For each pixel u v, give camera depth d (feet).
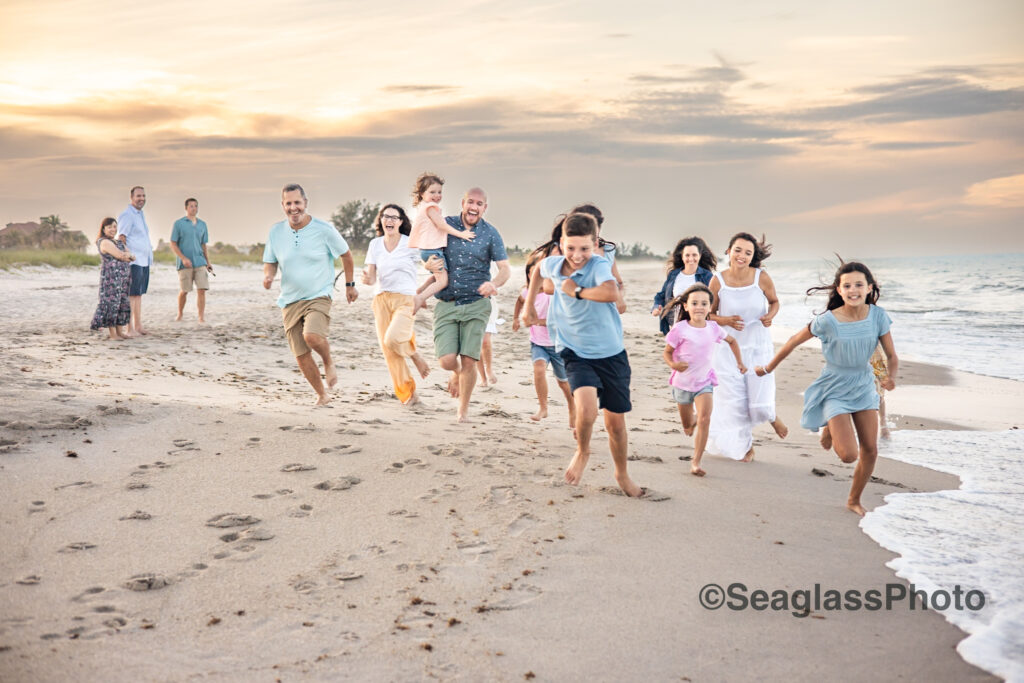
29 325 42.04
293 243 24.70
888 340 17.31
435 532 14.30
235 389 27.71
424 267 23.94
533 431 23.70
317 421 21.62
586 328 16.53
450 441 20.72
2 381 22.93
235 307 56.70
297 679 9.67
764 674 10.28
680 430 26.30
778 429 23.13
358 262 148.15
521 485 17.08
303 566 12.71
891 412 32.55
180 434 19.12
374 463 17.88
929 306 98.22
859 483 17.24
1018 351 55.21
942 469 22.00
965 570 13.89
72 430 18.60
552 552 13.76
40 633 10.34
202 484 15.89
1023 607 12.38
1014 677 10.34
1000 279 166.71
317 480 16.57
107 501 14.74
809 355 51.39
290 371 34.19
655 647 10.82
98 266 92.17
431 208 23.82
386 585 12.23
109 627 10.60
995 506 17.97
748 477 19.77
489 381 33.83
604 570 13.16
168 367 31.45
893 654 10.89
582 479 18.11
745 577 13.17
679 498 17.15
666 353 21.25
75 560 12.44
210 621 10.91
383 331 26.50
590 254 16.29
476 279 24.14
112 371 28.58
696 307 20.59
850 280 17.04
